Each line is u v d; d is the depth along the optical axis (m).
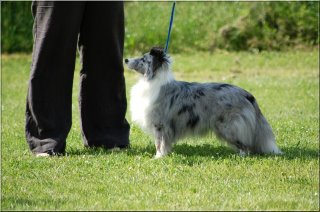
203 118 9.44
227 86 9.59
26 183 8.05
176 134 9.59
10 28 25.33
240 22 24.88
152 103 9.45
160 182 8.07
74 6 8.98
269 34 24.41
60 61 9.24
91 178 8.34
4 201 7.15
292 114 13.76
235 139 9.39
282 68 21.64
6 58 24.20
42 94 9.34
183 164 8.99
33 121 9.55
